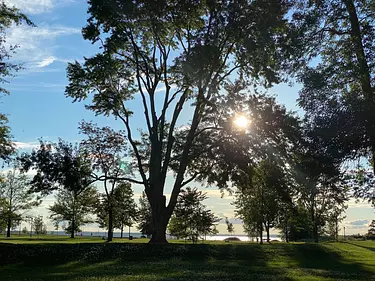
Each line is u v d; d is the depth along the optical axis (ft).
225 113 99.55
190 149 106.52
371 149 43.78
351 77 48.26
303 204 135.74
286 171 92.73
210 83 101.09
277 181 98.02
